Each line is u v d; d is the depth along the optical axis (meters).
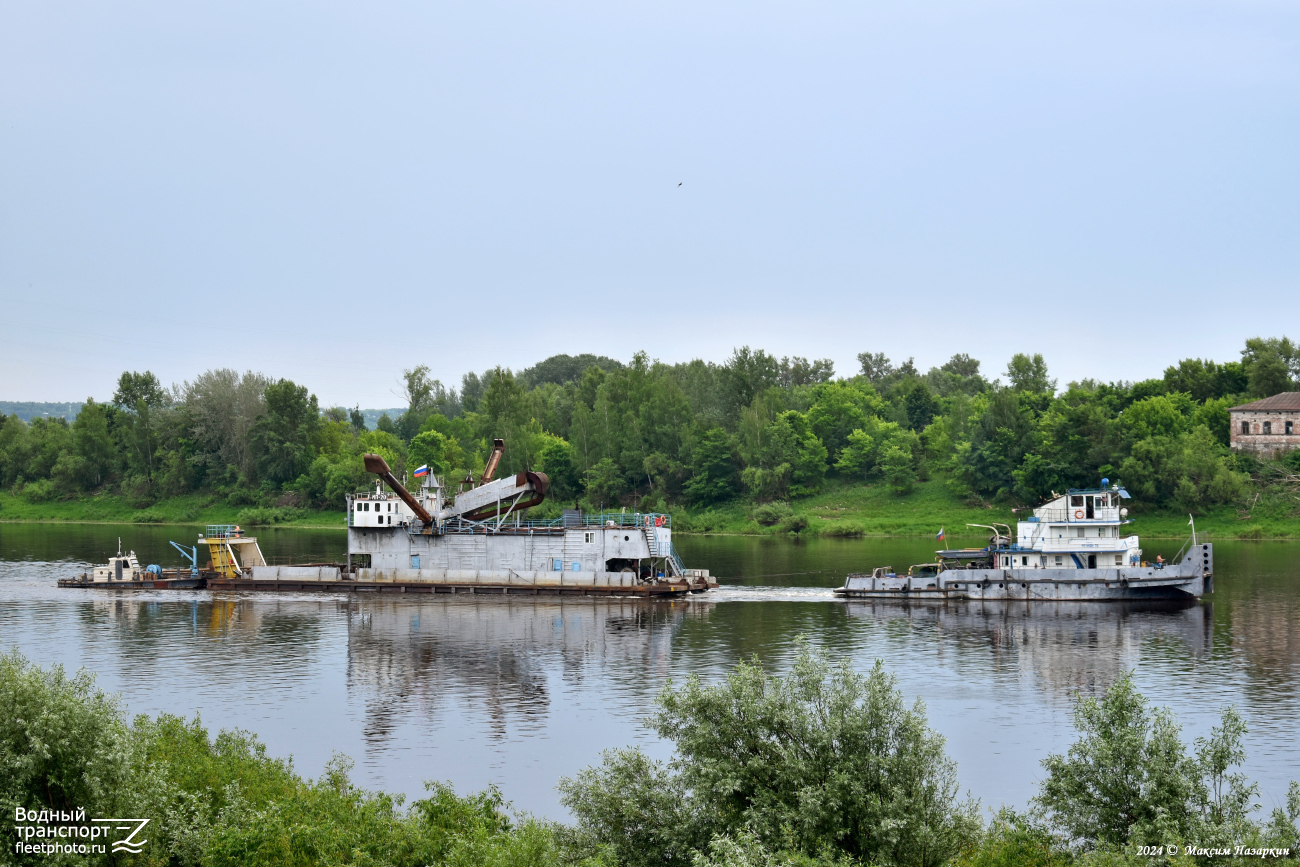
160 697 77.81
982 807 55.97
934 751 43.47
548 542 120.38
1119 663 85.12
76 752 41.31
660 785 45.97
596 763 63.50
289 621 106.75
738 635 97.88
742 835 38.94
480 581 121.38
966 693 76.75
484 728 70.31
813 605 113.69
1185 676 80.62
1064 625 101.25
